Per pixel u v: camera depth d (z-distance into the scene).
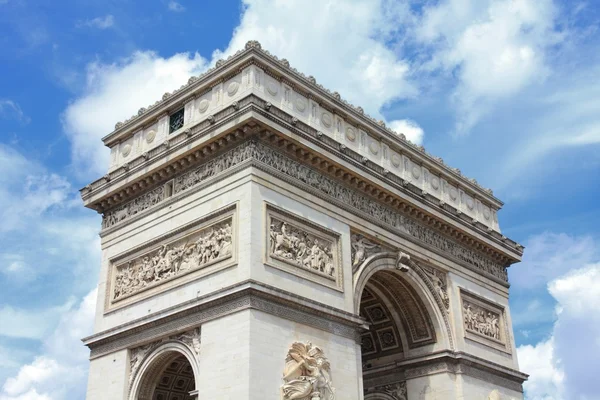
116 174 72.31
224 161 63.44
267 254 58.97
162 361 62.88
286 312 58.41
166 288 63.50
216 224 61.75
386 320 80.38
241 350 54.75
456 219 81.62
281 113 63.22
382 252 71.94
